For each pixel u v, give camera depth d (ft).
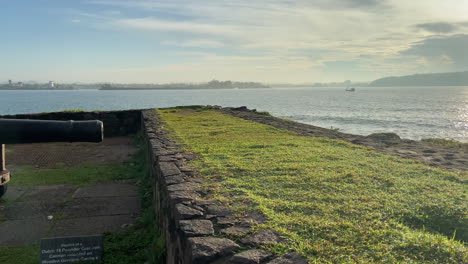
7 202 20.63
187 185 13.34
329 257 7.78
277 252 7.98
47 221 18.01
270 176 14.66
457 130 102.83
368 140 27.14
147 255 13.91
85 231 16.80
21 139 12.39
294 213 10.51
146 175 25.90
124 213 19.22
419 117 147.43
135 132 49.14
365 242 8.52
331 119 136.46
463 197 11.80
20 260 13.97
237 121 37.96
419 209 10.75
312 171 15.34
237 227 9.46
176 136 26.45
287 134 28.14
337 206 11.02
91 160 32.53
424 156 20.07
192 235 8.89
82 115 46.70
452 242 8.60
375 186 13.14
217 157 18.67
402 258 7.74
